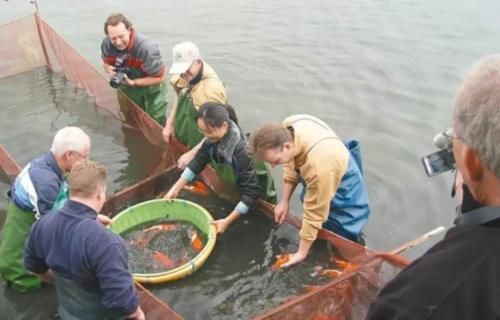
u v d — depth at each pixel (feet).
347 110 22.48
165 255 15.56
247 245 15.83
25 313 13.97
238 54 26.81
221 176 16.78
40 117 22.49
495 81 4.79
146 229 16.35
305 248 14.89
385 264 13.08
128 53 19.99
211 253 15.60
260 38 28.27
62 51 24.22
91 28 28.91
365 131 21.15
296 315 12.32
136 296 11.37
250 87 24.21
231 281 14.75
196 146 17.75
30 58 25.55
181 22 29.76
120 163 19.76
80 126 21.88
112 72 20.34
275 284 14.65
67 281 11.55
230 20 30.12
